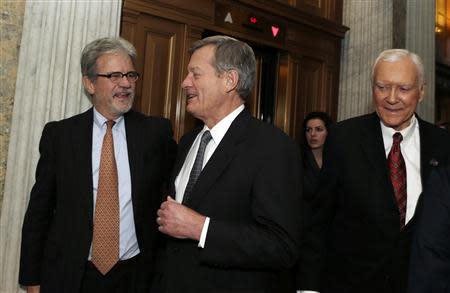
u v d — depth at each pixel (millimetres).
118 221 1722
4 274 2039
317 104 4008
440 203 1342
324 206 1709
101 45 1798
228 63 1425
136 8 2816
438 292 1299
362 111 4039
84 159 1730
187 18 3061
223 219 1350
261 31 3514
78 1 2234
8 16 2105
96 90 1801
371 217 1579
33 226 1696
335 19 4086
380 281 1554
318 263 1678
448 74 5262
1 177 2096
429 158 1595
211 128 1506
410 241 1538
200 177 1396
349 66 4164
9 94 2115
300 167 1407
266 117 3762
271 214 1275
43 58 2137
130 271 1767
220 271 1340
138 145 1836
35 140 2102
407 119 1573
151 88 2926
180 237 1313
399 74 1502
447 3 5254
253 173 1356
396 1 4211
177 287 1367
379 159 1616
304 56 3891
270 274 1390
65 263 1645
